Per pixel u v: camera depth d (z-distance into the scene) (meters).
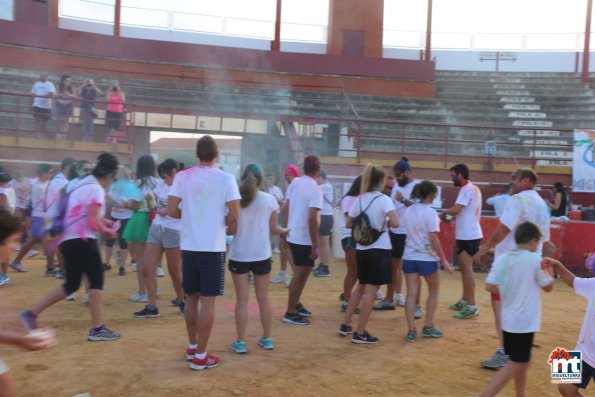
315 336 6.65
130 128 18.25
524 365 4.50
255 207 5.92
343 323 6.72
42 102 17.98
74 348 5.92
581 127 23.47
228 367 5.47
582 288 4.28
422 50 29.66
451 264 12.02
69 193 6.09
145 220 8.00
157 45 24.84
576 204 17.34
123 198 8.14
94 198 5.99
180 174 5.56
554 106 25.05
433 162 18.61
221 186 5.42
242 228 5.91
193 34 27.94
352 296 6.69
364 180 6.42
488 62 29.58
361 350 6.14
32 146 16.56
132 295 8.48
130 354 5.77
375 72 25.91
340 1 26.98
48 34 23.53
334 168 18.22
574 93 26.06
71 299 8.05
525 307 4.50
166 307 7.84
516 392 4.60
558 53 29.17
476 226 7.59
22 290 8.64
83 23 26.53
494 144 18.70
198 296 5.54
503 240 5.93
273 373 5.35
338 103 24.38
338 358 5.85
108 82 23.30
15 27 23.05
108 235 6.22
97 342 6.14
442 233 12.05
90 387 4.89
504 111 24.55
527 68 29.39
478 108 24.72
